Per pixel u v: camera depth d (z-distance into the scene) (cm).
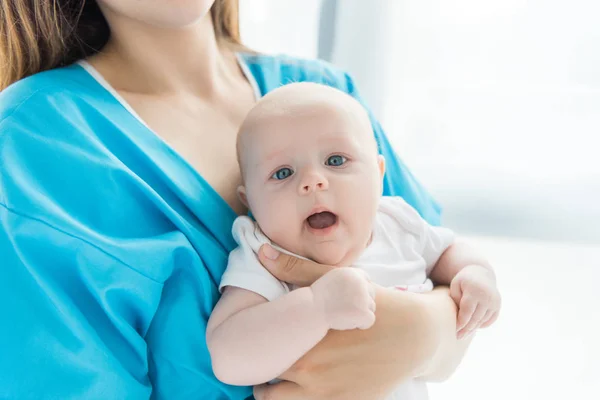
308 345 66
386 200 86
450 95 221
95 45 88
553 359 162
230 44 98
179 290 72
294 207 70
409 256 81
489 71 218
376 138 97
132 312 69
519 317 177
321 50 191
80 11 83
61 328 63
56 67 85
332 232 70
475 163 227
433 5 212
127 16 79
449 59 217
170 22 78
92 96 77
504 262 202
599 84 214
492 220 223
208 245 74
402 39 209
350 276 66
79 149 70
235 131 87
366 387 68
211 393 72
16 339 61
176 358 71
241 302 69
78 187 68
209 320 70
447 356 76
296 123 72
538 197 222
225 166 82
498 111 221
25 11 82
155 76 83
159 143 77
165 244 70
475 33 214
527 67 216
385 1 187
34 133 69
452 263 85
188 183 76
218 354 67
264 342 65
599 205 219
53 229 64
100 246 66
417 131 226
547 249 210
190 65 85
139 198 72
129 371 68
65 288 65
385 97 193
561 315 177
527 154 224
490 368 160
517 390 153
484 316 79
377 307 69
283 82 96
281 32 193
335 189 70
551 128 221
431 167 228
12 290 62
